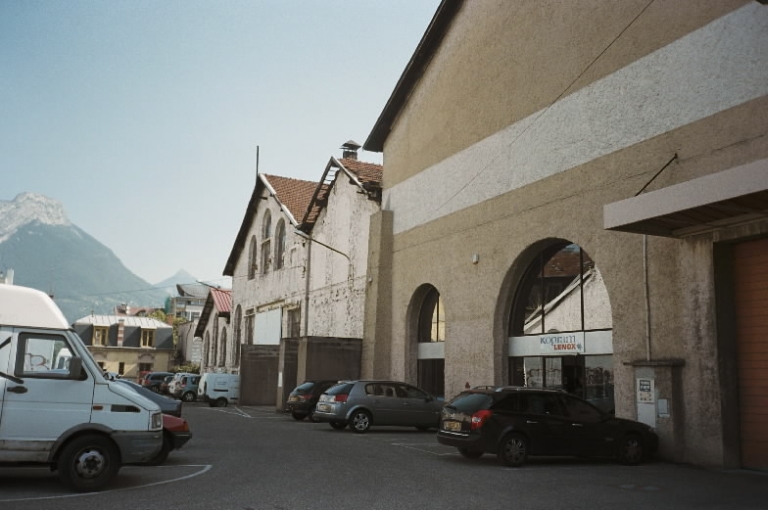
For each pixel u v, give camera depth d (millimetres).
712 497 9945
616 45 17500
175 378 44656
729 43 14414
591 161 17875
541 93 20141
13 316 9570
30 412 9305
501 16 22594
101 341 77125
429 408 20812
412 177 27297
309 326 37250
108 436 9609
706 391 14062
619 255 16625
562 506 8906
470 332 22328
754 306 13922
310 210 37406
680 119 15398
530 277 20641
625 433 13859
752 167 11211
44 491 9336
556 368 19156
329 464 12406
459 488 10086
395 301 27672
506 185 21266
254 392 37094
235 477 10680
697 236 14531
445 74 25688
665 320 15219
